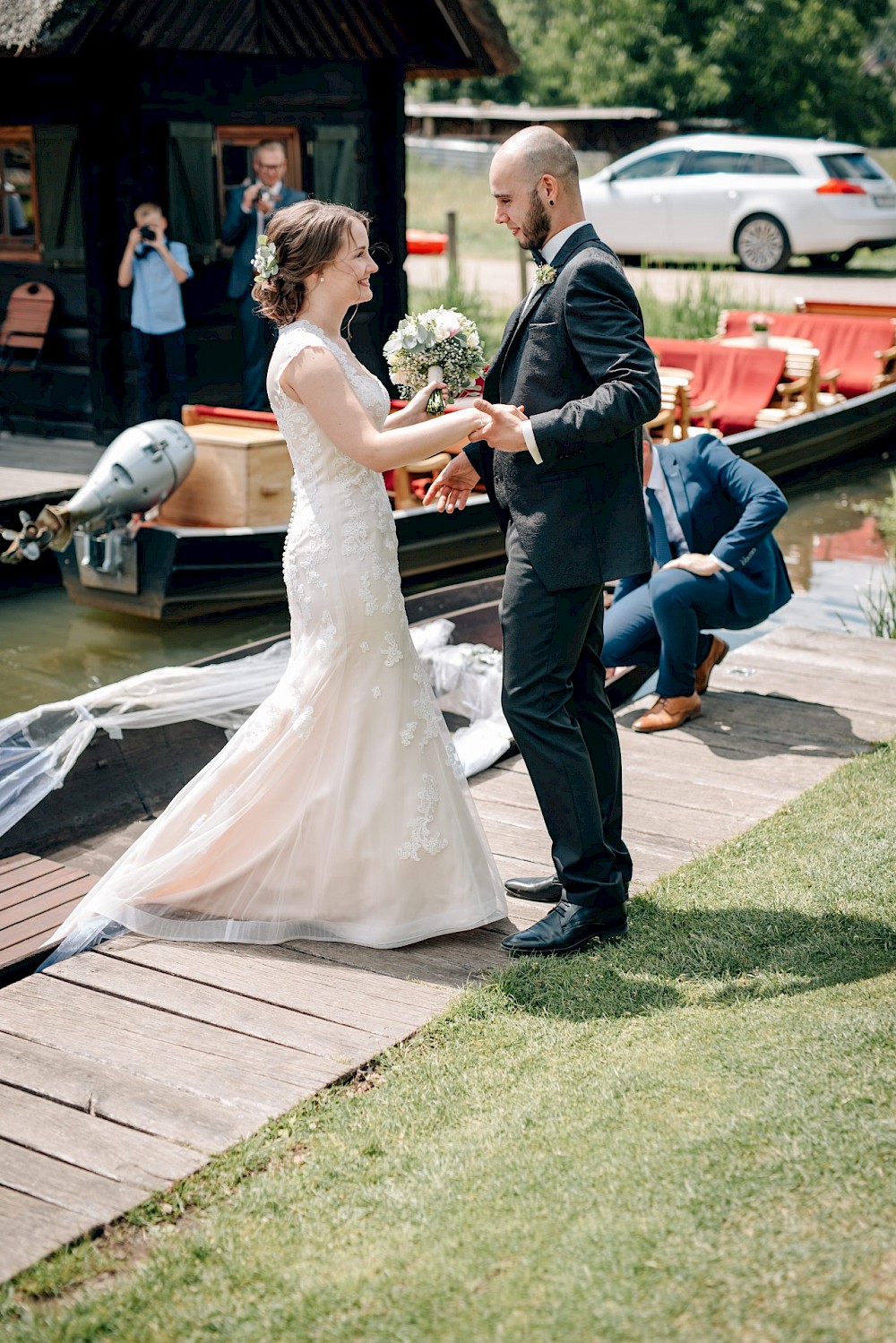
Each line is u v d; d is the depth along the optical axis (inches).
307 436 136.2
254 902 144.2
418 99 1529.3
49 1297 93.2
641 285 731.4
